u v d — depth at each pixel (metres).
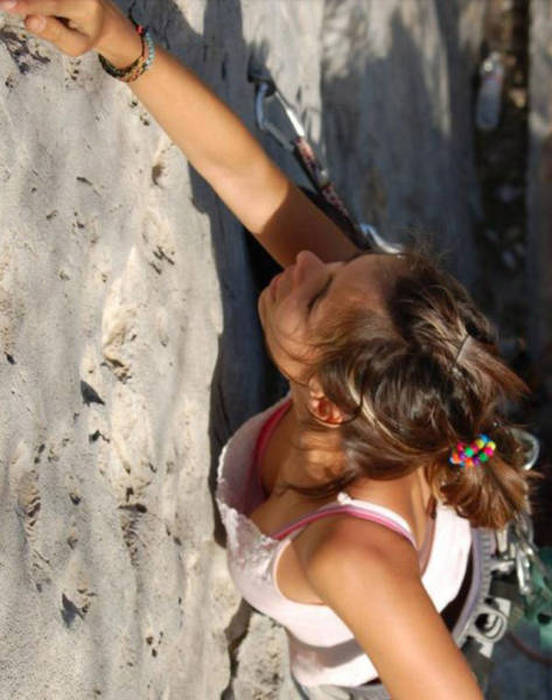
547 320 16.19
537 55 17.05
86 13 4.43
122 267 5.05
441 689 4.50
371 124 11.65
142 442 5.15
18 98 4.26
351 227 6.30
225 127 5.40
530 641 9.84
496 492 5.11
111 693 4.55
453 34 16.72
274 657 6.37
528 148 17.16
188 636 5.54
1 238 4.06
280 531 5.16
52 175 4.46
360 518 4.77
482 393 4.76
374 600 4.58
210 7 6.49
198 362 5.88
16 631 3.85
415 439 4.61
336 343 4.66
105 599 4.55
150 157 5.46
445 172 15.50
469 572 5.73
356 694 5.79
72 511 4.38
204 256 6.08
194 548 5.71
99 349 4.85
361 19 11.20
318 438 5.00
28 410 4.11
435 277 4.82
